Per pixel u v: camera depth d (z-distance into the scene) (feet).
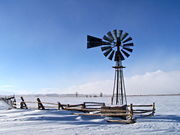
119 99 56.49
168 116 53.57
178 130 30.89
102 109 47.80
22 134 26.35
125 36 58.70
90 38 59.21
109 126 33.91
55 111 49.29
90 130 29.68
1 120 38.88
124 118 47.09
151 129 31.48
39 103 55.98
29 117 40.57
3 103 83.92
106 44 58.75
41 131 28.43
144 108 85.87
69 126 32.91
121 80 57.26
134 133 28.02
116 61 58.03
